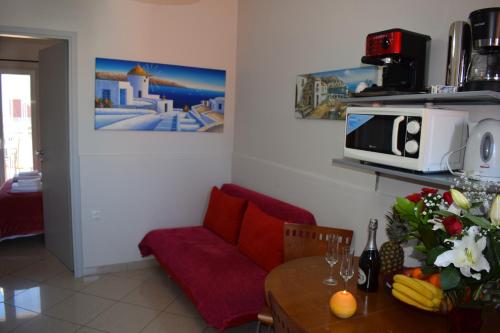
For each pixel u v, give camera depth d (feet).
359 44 7.95
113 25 11.16
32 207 13.55
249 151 12.32
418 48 6.15
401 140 5.78
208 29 12.49
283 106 10.52
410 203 4.64
